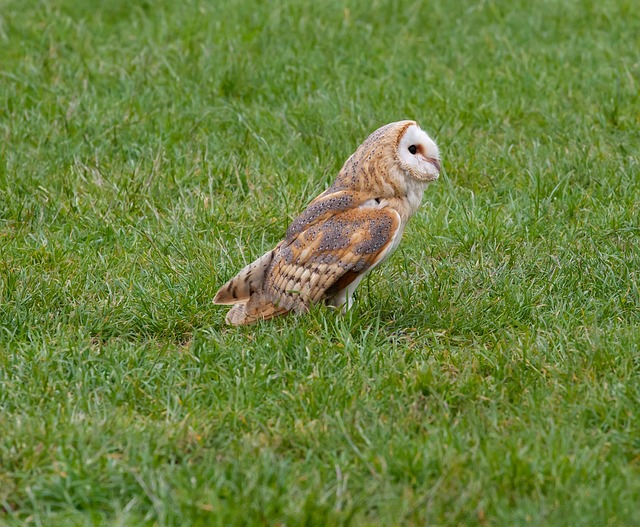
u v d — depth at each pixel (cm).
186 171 1464
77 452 880
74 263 1252
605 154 1495
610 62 1809
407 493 834
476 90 1705
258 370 1016
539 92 1695
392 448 880
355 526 793
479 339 1098
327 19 1972
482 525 797
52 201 1384
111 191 1416
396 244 1089
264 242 1321
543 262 1242
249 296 1116
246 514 798
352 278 1084
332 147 1521
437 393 974
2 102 1653
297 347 1051
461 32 1947
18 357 1044
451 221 1341
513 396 970
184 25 1942
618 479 838
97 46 1880
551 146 1530
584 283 1195
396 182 1073
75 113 1602
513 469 841
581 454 866
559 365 1019
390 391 977
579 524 786
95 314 1141
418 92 1692
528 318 1142
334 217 1078
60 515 823
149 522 815
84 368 1030
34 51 1847
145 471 849
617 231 1298
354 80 1755
